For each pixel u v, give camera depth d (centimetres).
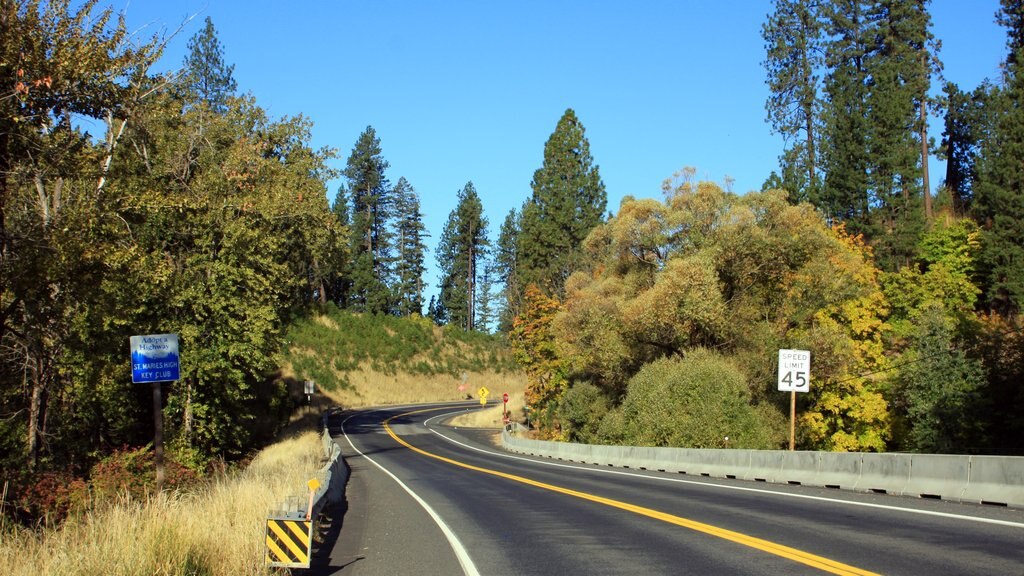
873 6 6581
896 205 5775
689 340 4200
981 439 3953
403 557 1088
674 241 4494
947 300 5038
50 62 1502
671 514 1388
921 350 4216
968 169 7119
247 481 1631
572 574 912
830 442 4231
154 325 2830
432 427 6362
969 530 1104
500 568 970
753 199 4284
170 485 1906
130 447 2581
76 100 1612
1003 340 4112
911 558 909
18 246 1535
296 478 1703
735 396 3441
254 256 3117
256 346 3097
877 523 1201
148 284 2534
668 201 4553
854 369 4144
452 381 9906
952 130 7244
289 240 3753
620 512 1456
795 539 1073
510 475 2559
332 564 1056
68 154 1605
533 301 5919
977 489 1438
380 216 11375
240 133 3444
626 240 4531
